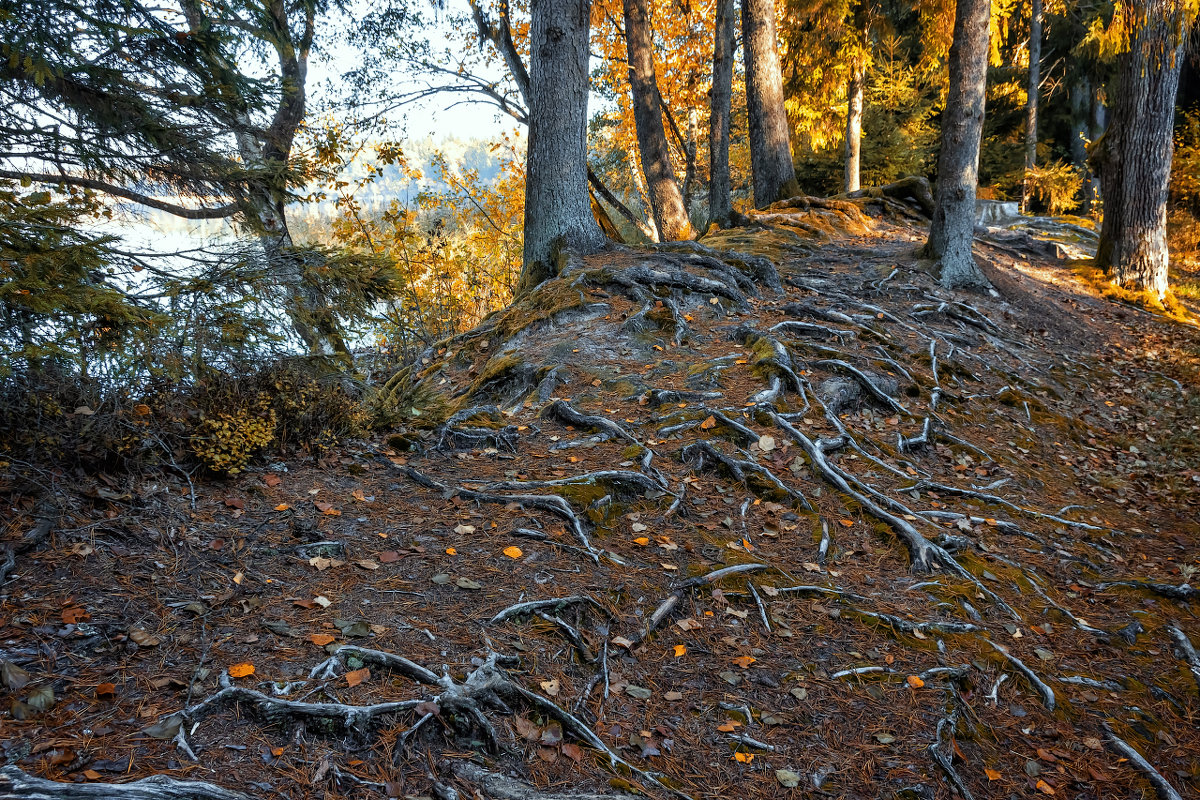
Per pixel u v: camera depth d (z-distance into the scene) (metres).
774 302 9.46
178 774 2.32
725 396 6.63
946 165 11.73
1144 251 13.43
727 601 4.14
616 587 4.04
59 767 2.23
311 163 7.48
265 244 5.29
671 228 17.30
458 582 3.79
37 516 3.38
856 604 4.28
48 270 3.69
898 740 3.33
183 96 6.11
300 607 3.34
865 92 25.73
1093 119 27.55
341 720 2.66
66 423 3.77
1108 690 4.00
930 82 27.12
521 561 4.08
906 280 11.49
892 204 17.33
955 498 5.94
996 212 19.47
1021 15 26.69
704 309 8.84
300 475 4.64
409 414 6.00
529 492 4.79
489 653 3.27
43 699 2.47
